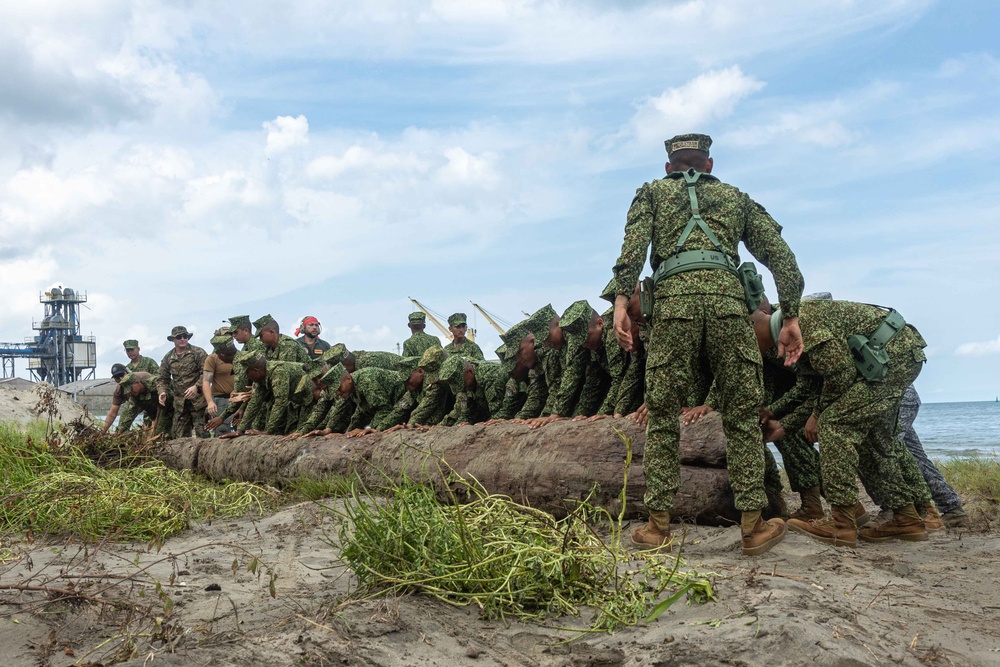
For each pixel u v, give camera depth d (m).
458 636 3.15
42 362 86.69
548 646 3.09
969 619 3.50
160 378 12.81
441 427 7.70
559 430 6.27
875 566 4.44
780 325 5.21
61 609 3.33
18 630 3.11
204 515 6.87
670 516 5.51
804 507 5.75
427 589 3.56
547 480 6.08
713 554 4.79
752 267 4.70
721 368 4.68
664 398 4.72
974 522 6.14
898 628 3.33
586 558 3.62
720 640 2.97
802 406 5.43
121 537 5.60
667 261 4.75
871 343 5.01
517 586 3.54
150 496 6.30
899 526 5.36
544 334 7.53
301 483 8.55
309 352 13.02
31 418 16.36
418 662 2.87
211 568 4.39
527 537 3.79
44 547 5.06
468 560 3.61
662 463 4.81
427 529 3.70
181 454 11.10
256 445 9.87
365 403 9.71
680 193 4.81
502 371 8.17
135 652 2.84
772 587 3.75
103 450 9.70
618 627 3.30
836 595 3.77
